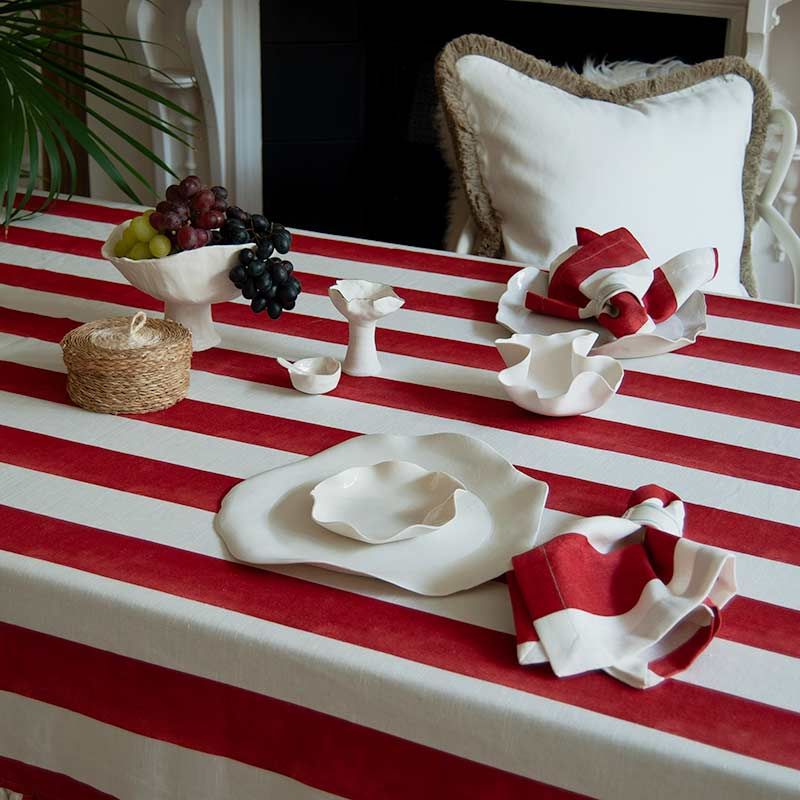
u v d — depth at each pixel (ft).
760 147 6.61
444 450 3.53
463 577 2.97
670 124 6.31
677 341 4.31
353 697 2.71
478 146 6.32
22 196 5.86
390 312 3.93
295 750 2.85
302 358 4.23
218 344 4.30
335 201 9.28
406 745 2.71
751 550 3.15
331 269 5.09
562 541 2.95
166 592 2.91
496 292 4.91
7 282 4.82
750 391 4.10
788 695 2.63
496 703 2.58
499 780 2.65
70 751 3.10
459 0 8.55
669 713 2.57
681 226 6.24
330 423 3.77
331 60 8.75
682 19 8.12
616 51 8.39
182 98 8.39
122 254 4.00
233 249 3.88
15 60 5.35
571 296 4.58
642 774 2.50
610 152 6.19
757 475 3.54
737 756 2.46
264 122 8.85
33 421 3.71
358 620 2.84
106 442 3.60
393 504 3.27
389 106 9.00
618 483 3.47
